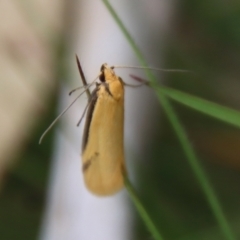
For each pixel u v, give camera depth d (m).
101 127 0.15
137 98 0.17
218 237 0.16
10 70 0.17
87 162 0.15
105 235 0.16
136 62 0.16
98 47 0.16
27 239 0.17
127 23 0.16
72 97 0.16
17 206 0.17
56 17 0.17
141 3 0.17
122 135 0.15
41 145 0.17
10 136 0.17
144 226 0.16
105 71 0.15
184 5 0.18
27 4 0.17
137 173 0.16
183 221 0.17
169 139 0.17
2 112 0.17
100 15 0.16
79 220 0.16
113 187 0.15
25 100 0.17
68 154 0.16
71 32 0.17
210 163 0.18
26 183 0.17
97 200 0.16
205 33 0.18
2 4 0.17
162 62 0.17
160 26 0.17
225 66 0.18
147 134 0.17
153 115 0.17
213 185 0.17
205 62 0.18
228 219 0.17
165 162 0.17
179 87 0.17
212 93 0.18
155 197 0.16
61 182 0.16
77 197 0.16
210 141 0.18
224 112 0.14
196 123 0.18
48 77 0.17
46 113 0.17
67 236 0.16
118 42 0.16
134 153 0.16
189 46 0.18
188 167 0.17
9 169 0.17
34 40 0.17
